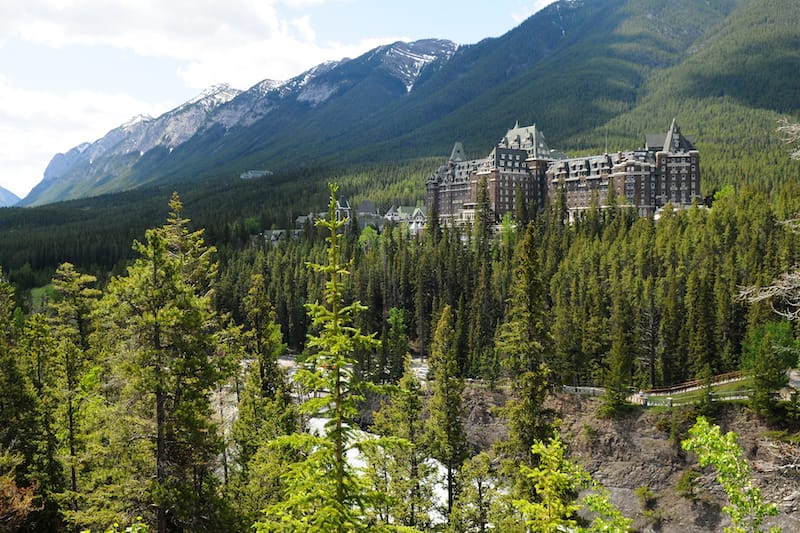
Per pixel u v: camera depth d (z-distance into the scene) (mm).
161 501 29016
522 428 42094
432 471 48562
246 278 152875
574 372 96062
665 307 100188
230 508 32938
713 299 101062
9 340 56938
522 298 43719
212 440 32188
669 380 96000
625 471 78375
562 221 174750
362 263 156375
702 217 146625
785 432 69812
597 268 128875
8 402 43812
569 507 19312
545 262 140250
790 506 41156
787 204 133500
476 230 177250
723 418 75938
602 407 83250
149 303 30609
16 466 40906
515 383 44156
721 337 96375
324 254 164125
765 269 102812
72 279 59156
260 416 53344
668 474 76125
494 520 43562
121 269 196125
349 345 19422
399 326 126562
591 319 100938
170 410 30719
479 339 111375
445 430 50188
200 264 48844
